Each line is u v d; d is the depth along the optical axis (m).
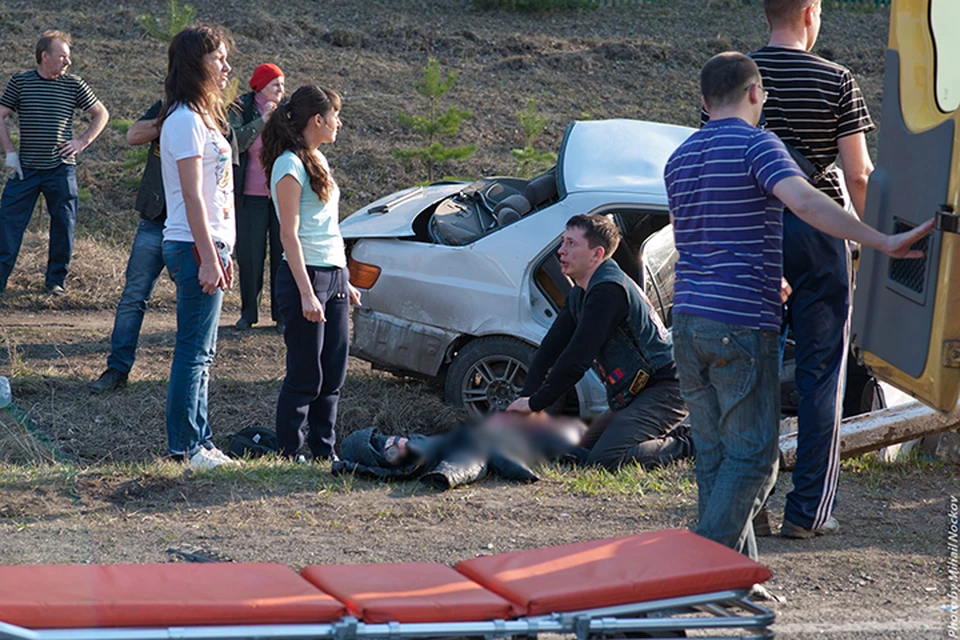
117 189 42.19
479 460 17.17
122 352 23.08
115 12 59.78
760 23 67.69
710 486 11.55
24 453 16.47
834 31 66.50
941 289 10.11
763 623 8.88
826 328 13.38
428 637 8.52
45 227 38.16
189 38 16.23
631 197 20.98
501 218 22.05
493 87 55.31
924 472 17.53
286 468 17.08
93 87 49.94
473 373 21.41
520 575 9.08
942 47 10.99
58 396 22.36
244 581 8.78
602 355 18.55
